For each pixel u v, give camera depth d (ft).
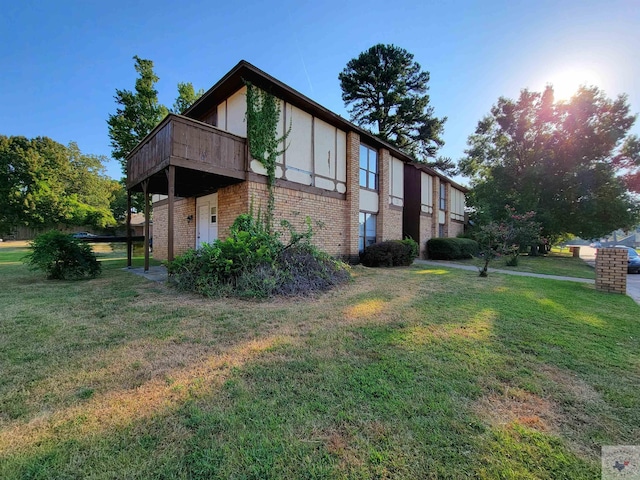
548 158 59.31
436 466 4.88
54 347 9.76
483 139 71.20
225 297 16.93
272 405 6.53
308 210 30.17
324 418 6.09
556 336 11.24
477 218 64.18
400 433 5.66
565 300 17.83
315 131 31.17
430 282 23.63
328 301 16.61
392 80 71.15
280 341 10.43
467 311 14.66
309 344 10.16
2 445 5.26
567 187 58.08
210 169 22.97
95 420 5.98
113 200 136.15
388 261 35.45
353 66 72.95
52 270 23.38
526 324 12.70
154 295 17.51
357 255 35.63
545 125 61.72
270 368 8.34
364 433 5.65
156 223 45.21
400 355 9.29
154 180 27.71
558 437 5.61
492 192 64.64
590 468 4.85
